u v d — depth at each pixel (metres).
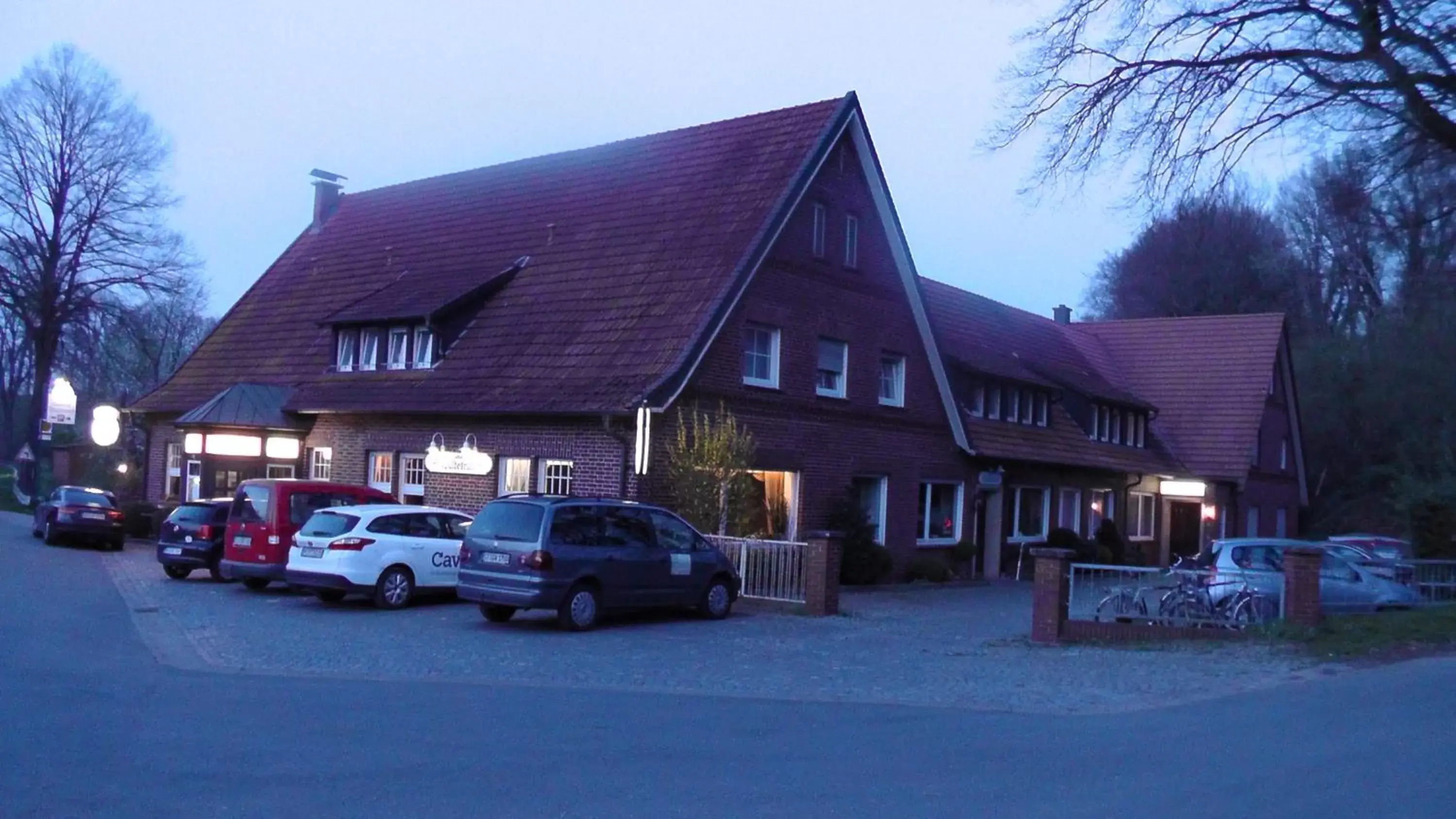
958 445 30.98
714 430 23.52
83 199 49.38
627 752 9.19
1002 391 33.88
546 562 17.30
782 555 21.67
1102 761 9.05
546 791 7.86
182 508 24.17
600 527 18.20
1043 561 17.69
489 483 24.83
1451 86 15.47
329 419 28.59
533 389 24.16
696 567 19.36
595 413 22.58
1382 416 46.94
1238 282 55.53
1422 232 19.50
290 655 14.59
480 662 14.33
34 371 58.06
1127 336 46.75
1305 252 51.03
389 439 27.05
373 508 20.14
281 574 21.23
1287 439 46.50
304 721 10.16
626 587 18.27
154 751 8.84
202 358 34.03
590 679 13.32
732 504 22.66
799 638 17.66
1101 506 38.56
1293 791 8.05
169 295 52.62
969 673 14.21
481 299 27.69
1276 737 10.03
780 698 12.27
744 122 28.78
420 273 30.69
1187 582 18.45
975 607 23.97
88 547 32.19
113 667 13.17
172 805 7.36
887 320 28.97
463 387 25.58
